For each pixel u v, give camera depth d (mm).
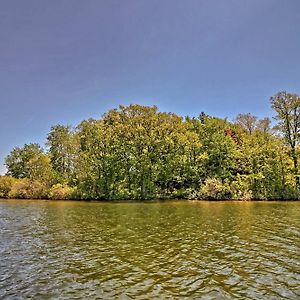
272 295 12781
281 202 55156
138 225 30203
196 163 69188
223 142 67562
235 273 15609
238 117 90500
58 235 25734
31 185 75125
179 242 22625
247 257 18516
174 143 69125
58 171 78938
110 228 28781
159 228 28391
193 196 63469
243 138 72500
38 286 14070
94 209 45875
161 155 69125
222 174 66250
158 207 47344
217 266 16797
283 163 62594
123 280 14758
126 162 69250
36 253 19953
